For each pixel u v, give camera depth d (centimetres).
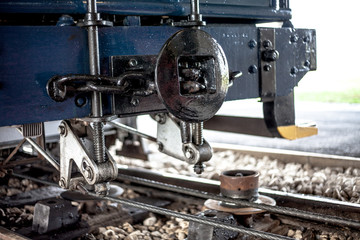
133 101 201
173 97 185
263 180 397
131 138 460
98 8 206
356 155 469
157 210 227
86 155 199
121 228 301
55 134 365
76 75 180
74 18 219
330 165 416
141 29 211
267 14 276
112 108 198
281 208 232
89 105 197
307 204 297
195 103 191
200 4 243
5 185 398
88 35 188
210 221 215
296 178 389
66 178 214
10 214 325
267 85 264
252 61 257
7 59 174
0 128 316
